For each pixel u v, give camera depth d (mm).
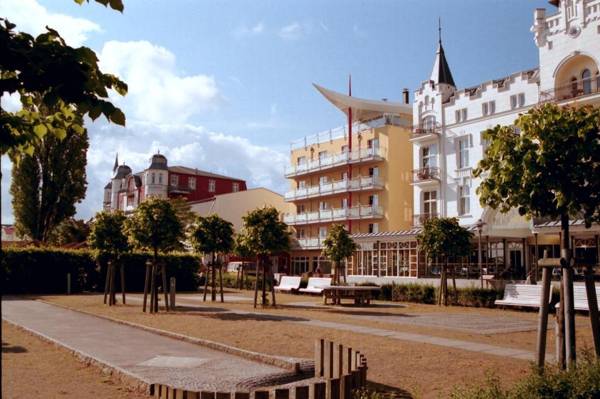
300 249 56094
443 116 39625
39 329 14734
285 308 23094
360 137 52375
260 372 8875
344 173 53906
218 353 11039
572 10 31062
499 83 35875
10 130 3779
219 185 79562
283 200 65875
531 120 6883
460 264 32719
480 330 15344
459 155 38500
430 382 8383
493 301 24281
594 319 7082
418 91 41812
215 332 13773
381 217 49094
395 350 11391
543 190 6832
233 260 56531
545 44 32250
